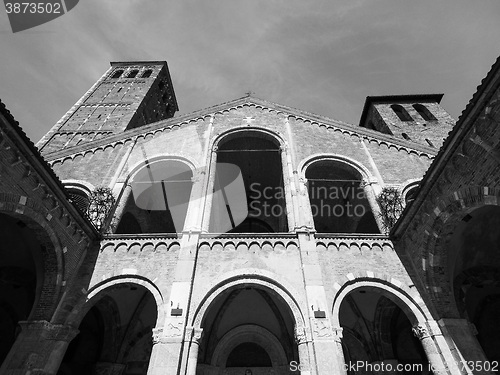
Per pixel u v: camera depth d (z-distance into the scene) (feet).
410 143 71.56
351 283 44.19
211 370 57.31
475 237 44.27
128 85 142.61
